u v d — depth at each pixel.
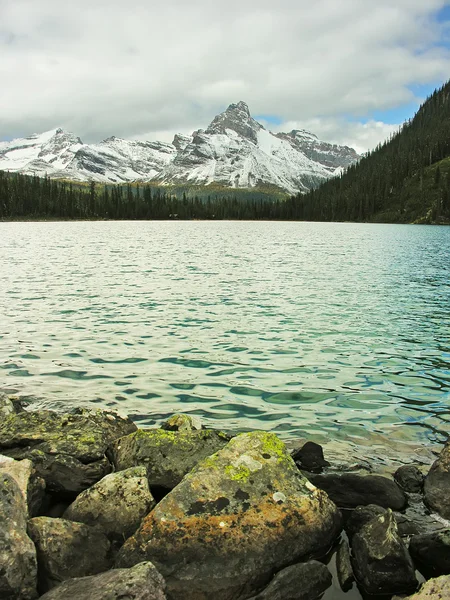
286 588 6.42
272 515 7.28
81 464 9.08
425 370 16.19
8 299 28.00
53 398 13.69
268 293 30.64
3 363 16.70
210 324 22.25
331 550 7.44
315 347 18.75
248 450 8.42
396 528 7.05
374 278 38.12
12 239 85.38
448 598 5.68
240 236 103.25
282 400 13.62
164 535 6.89
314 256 57.56
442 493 8.54
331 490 8.80
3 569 6.01
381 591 6.51
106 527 7.57
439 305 27.28
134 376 15.54
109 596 5.55
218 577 6.55
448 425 12.07
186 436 9.71
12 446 9.67
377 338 20.11
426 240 91.00
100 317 23.58
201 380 15.20
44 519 7.08
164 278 37.06
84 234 105.12
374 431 11.71
